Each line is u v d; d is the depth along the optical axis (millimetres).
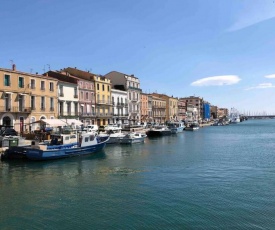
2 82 45188
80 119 64625
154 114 112438
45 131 41969
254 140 63625
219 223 14422
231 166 29516
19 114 47781
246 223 14406
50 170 27234
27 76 49500
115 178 23969
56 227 14227
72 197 18672
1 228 14148
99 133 53719
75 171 26812
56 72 62156
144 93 102125
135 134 54938
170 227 14039
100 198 18453
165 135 77375
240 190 20141
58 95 57188
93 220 14969
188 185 21562
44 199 18297
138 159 34250
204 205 16938
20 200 18094
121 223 14578
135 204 17234
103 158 34875
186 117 156250
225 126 155125
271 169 27859
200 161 32812
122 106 84000
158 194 19219
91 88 69375
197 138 69688
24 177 24250
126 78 87875
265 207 16578
